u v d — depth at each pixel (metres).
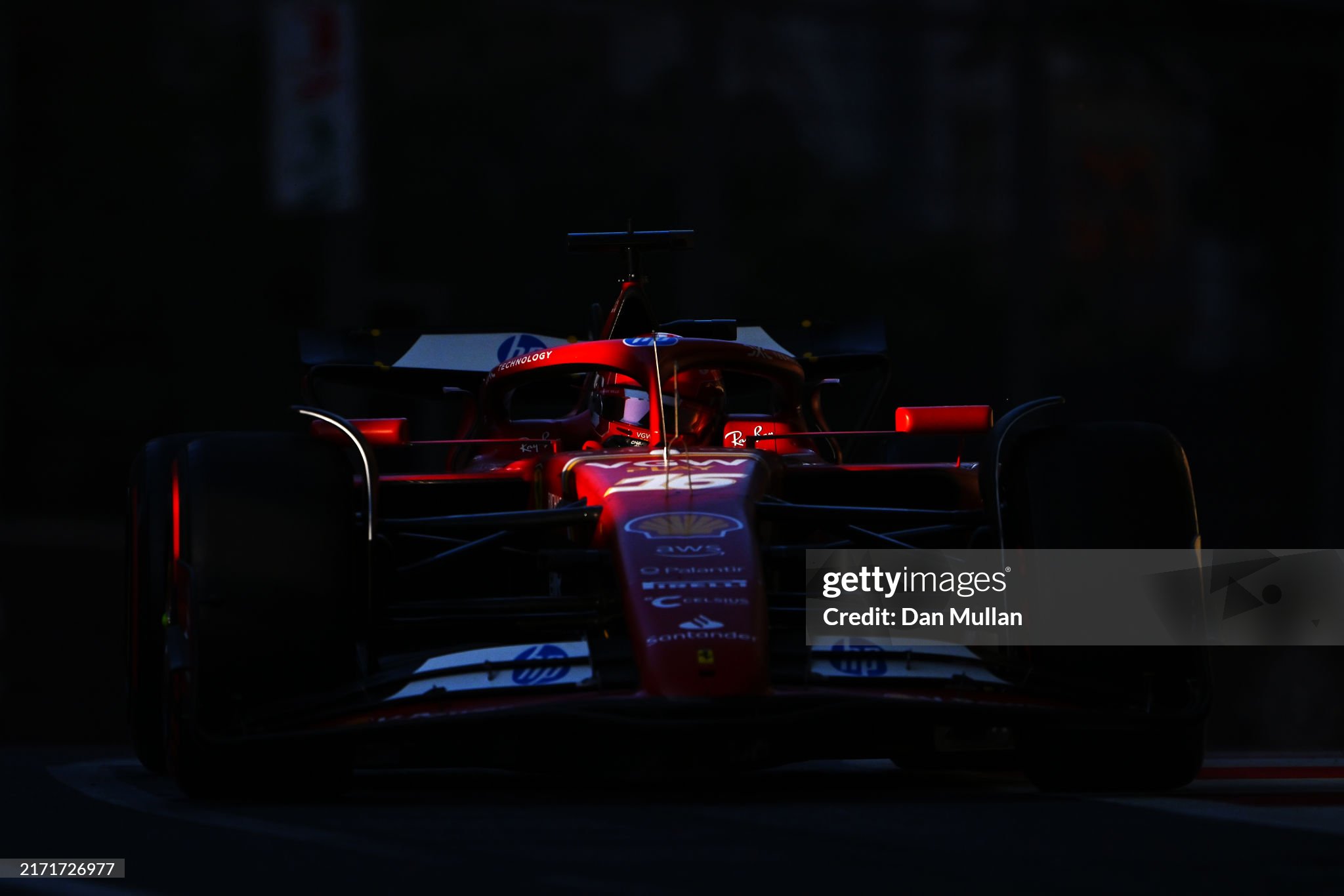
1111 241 84.31
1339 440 69.31
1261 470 85.12
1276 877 9.44
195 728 13.87
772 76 80.81
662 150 80.56
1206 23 77.56
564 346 18.88
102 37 78.25
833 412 28.02
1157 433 15.62
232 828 11.93
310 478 14.73
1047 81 63.03
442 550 17.97
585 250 21.33
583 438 19.72
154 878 9.73
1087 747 14.93
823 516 15.50
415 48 78.50
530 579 18.02
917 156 82.56
